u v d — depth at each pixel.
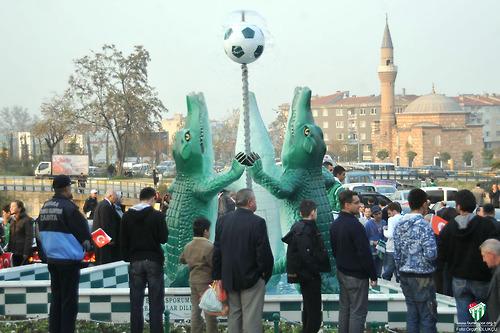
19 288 14.61
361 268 11.75
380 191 47.62
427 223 11.59
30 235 18.25
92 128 83.88
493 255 10.26
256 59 15.18
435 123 169.25
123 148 84.31
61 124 82.81
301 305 13.62
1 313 14.62
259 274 11.28
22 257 18.30
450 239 11.52
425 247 11.45
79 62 82.88
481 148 168.62
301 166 16.02
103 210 17.81
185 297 14.12
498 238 11.36
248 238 11.22
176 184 16.23
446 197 36.84
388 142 181.88
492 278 10.31
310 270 11.86
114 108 82.00
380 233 19.84
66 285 12.40
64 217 12.29
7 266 17.95
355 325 11.79
